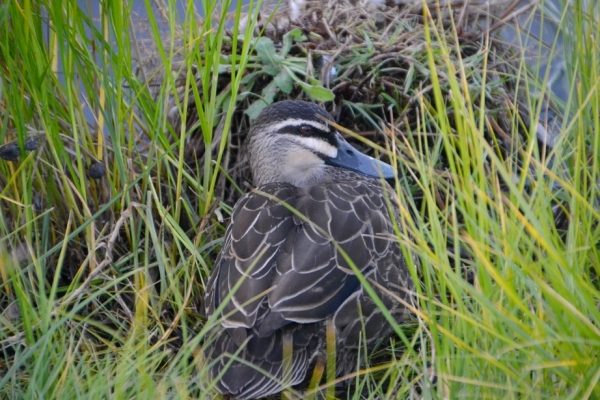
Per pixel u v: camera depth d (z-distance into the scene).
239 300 6.20
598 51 7.08
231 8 9.75
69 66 7.12
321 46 8.98
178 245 7.28
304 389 6.41
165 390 5.63
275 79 8.60
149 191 7.37
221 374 5.74
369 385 6.23
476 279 5.75
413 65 8.67
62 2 7.23
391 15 9.49
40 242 7.54
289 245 6.52
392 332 7.04
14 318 7.05
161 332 6.73
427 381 5.41
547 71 6.66
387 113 8.74
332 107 8.72
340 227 6.66
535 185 6.00
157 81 8.97
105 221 7.71
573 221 5.75
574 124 7.03
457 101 5.82
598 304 5.96
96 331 7.07
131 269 7.45
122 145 7.62
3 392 5.95
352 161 8.12
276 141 8.17
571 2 8.49
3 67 7.39
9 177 7.47
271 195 6.95
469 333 5.38
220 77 8.82
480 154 5.68
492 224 5.50
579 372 4.98
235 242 6.72
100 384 5.67
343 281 6.38
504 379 5.24
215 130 8.70
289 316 6.07
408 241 5.73
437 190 8.06
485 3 9.49
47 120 7.20
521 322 5.09
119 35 7.13
